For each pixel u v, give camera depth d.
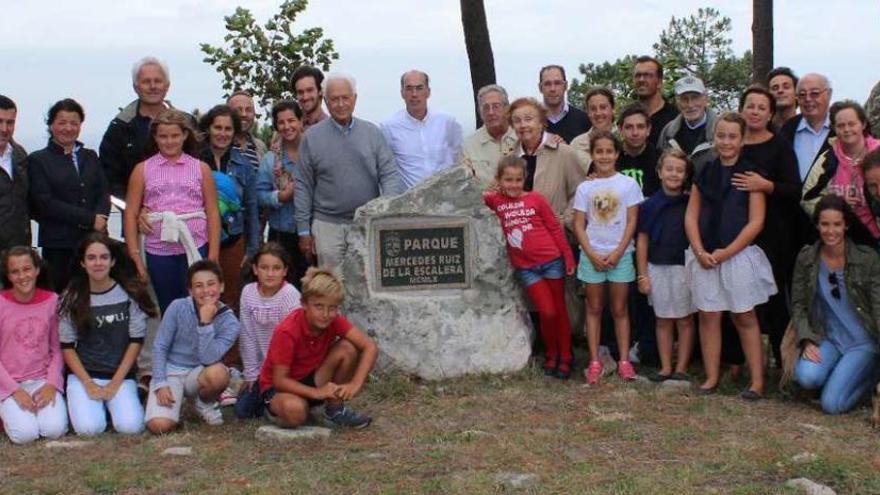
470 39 11.78
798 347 7.01
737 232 7.14
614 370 7.86
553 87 8.88
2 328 6.79
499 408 6.98
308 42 12.40
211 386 6.64
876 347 6.84
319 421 6.69
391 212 7.86
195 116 8.70
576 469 5.68
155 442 6.39
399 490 5.39
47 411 6.63
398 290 7.91
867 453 5.87
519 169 7.77
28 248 6.84
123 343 6.96
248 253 8.26
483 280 7.89
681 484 5.38
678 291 7.50
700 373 7.91
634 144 8.08
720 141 7.19
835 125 7.06
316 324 6.29
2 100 7.11
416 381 7.74
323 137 8.12
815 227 7.17
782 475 5.51
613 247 7.68
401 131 8.62
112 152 8.04
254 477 5.65
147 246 7.41
